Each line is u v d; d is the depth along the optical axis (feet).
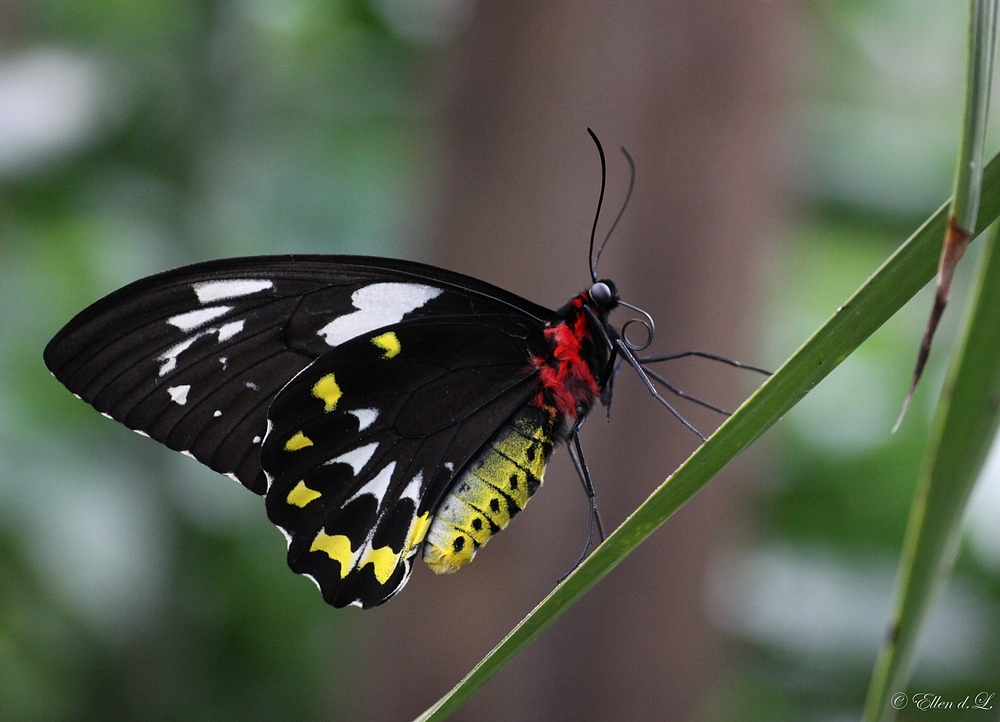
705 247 4.21
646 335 4.22
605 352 4.08
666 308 4.22
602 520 4.23
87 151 4.36
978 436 3.66
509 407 4.08
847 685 4.38
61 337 4.01
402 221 4.43
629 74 4.20
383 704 4.28
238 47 4.41
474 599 4.25
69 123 4.35
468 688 3.77
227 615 4.44
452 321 4.07
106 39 4.42
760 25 4.20
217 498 4.41
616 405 4.22
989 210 3.30
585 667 4.25
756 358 4.25
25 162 4.34
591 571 3.70
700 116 4.20
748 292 4.23
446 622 4.25
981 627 4.35
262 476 4.06
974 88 2.90
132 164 4.38
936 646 4.35
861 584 4.42
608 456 4.22
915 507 3.78
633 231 4.22
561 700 4.25
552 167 4.22
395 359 4.07
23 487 4.33
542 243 4.23
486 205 4.24
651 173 4.21
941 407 3.69
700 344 4.22
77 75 4.38
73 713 4.37
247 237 4.44
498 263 4.24
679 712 4.25
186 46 4.39
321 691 4.44
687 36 4.20
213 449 4.06
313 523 4.06
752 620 4.40
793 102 4.27
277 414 4.05
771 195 4.24
